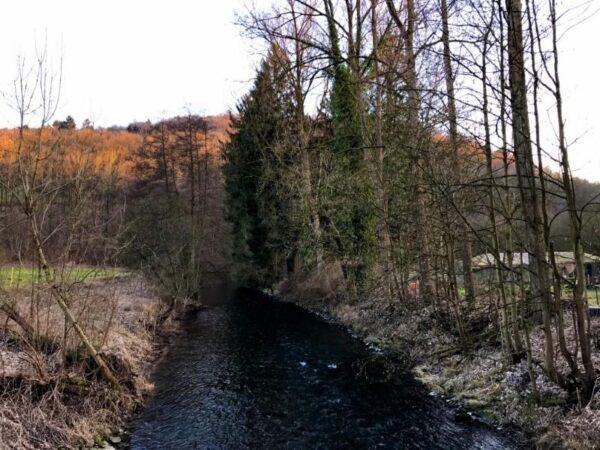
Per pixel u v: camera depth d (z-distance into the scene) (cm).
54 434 778
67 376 902
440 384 1070
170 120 4006
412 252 1343
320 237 2147
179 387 1168
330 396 1080
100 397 937
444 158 1114
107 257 1291
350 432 885
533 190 769
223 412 1003
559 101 707
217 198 4719
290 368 1317
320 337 1689
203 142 4353
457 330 1234
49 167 950
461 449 782
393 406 996
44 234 991
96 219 1126
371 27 1745
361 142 1819
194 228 2867
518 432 791
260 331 1845
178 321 2091
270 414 988
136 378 1112
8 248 963
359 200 1750
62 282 935
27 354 849
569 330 1006
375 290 1886
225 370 1313
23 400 800
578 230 735
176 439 873
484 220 1174
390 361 1304
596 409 713
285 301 2664
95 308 1122
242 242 3425
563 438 700
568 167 715
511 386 904
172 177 4069
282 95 2292
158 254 2434
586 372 758
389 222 1456
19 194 862
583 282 748
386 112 1508
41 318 1102
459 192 1066
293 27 2159
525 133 790
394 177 1413
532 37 709
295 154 2228
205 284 3747
